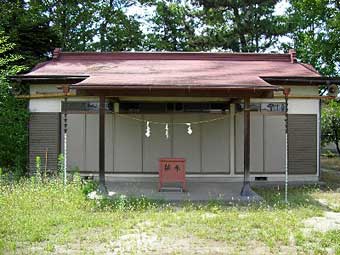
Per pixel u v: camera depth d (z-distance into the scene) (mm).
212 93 10992
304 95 13875
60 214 8352
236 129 14117
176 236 7066
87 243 6629
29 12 21984
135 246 6473
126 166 14148
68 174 12867
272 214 8812
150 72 13008
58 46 22422
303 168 13969
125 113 14156
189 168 14125
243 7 27484
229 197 10844
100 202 9578
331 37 21047
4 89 13969
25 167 14141
